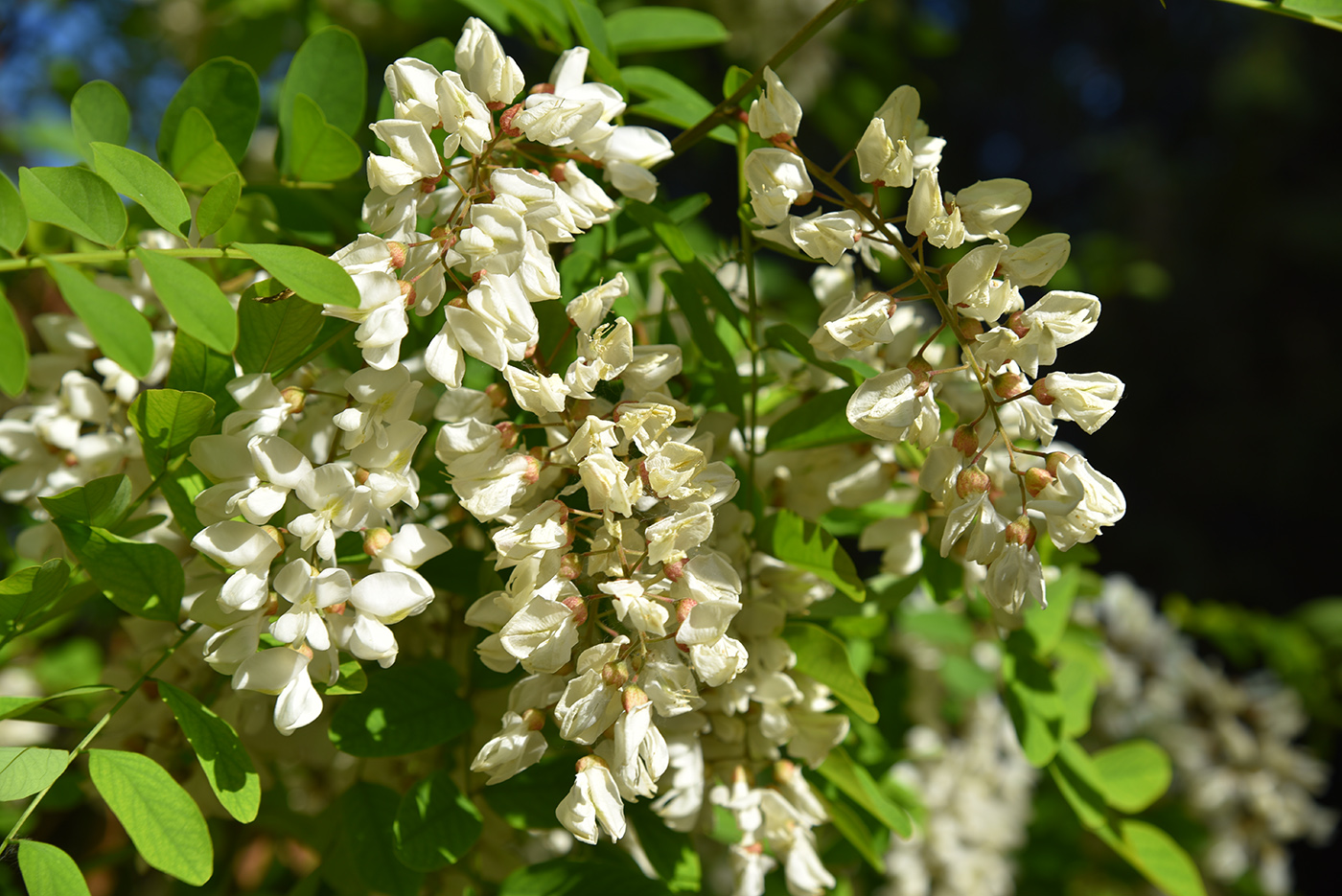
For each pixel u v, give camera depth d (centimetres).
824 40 110
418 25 96
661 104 56
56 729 66
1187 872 59
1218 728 105
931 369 47
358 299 45
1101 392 46
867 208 48
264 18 87
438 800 49
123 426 54
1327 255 315
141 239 54
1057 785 59
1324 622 120
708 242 74
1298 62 332
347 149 55
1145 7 371
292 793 63
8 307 42
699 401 56
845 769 53
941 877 81
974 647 79
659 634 46
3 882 49
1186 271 334
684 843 53
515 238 46
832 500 55
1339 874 213
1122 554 305
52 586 47
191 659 53
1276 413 315
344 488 46
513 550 46
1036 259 46
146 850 45
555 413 48
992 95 366
